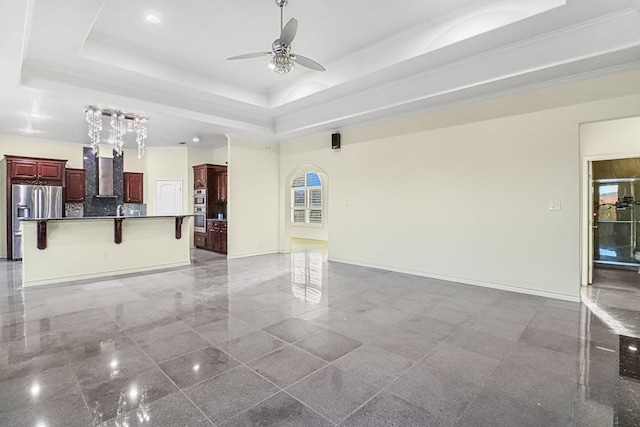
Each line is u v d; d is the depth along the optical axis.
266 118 6.82
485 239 4.66
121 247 5.60
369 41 4.24
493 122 4.54
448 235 5.04
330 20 3.70
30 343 2.80
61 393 2.07
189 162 9.07
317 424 1.79
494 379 2.25
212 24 3.71
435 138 5.14
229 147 7.11
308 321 3.34
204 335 2.98
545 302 3.95
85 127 6.45
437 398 2.04
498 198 4.53
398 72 4.46
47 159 7.17
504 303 3.92
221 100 5.54
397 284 4.86
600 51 3.27
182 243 6.38
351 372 2.34
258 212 7.66
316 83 5.15
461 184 4.88
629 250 6.38
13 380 2.22
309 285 4.81
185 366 2.42
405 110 5.26
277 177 8.02
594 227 6.58
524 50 3.70
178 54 4.45
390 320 3.37
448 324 3.26
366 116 5.61
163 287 4.69
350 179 6.41
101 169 8.20
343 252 6.60
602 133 4.72
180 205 8.99
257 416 1.86
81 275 5.16
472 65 4.10
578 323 3.27
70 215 7.81
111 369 2.38
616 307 3.77
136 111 5.19
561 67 3.60
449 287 4.67
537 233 4.22
